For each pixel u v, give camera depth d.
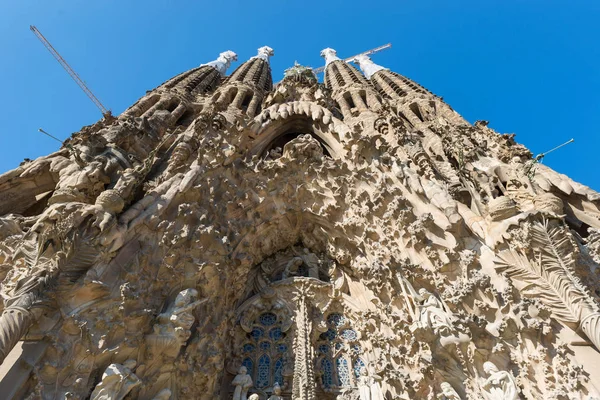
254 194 14.41
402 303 10.73
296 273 14.56
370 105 30.28
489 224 10.59
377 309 11.76
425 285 10.57
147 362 8.45
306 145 15.57
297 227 14.96
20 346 7.07
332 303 13.30
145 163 12.08
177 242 10.32
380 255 11.88
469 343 8.53
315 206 14.51
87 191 11.52
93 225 9.09
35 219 11.25
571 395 7.11
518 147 18.83
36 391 6.64
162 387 8.47
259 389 10.94
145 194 11.41
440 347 8.85
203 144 14.13
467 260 9.78
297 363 10.95
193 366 9.24
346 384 11.15
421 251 10.92
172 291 9.98
